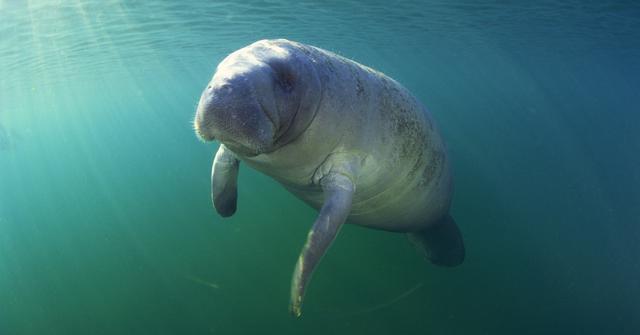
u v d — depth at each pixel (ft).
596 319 17.06
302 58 9.23
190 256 22.38
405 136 11.86
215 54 57.98
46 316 20.38
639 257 21.21
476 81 155.43
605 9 34.83
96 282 22.33
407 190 12.81
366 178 11.16
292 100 8.77
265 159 9.95
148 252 23.79
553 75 122.11
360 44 59.57
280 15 35.88
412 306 17.21
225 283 19.92
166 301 19.52
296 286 9.20
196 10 31.81
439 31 49.21
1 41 32.12
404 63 93.86
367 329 16.31
